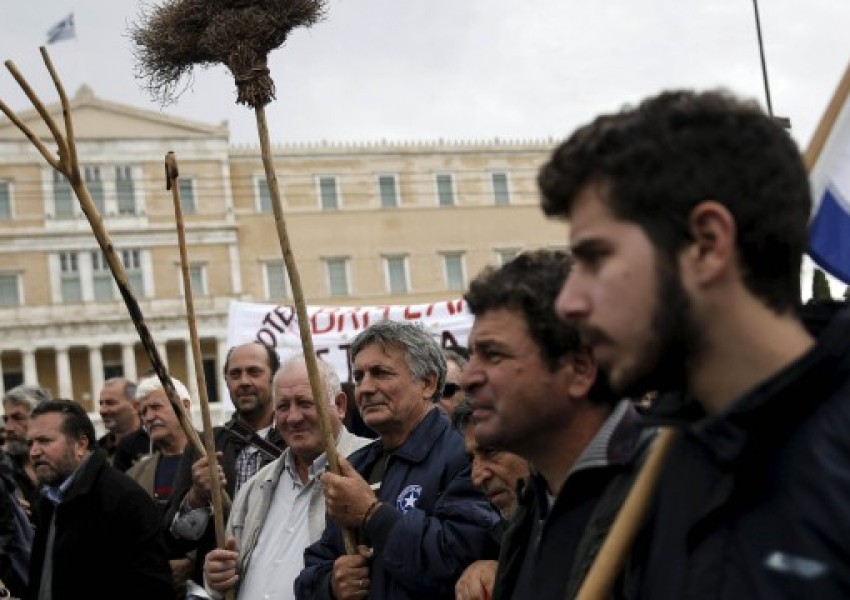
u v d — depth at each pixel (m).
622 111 1.40
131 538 4.38
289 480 4.24
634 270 1.33
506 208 53.94
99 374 49.94
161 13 3.43
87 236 50.16
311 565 3.59
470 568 2.79
